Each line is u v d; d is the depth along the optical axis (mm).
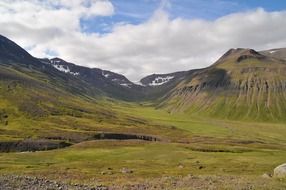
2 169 95750
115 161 122438
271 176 64375
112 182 61250
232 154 143500
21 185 41281
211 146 173000
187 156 134875
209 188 47344
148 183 54781
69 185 45781
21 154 143750
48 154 143000
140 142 179125
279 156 137000
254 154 145250
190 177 62969
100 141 180125
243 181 54719
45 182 45219
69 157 135125
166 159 128625
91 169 96000
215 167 104188
